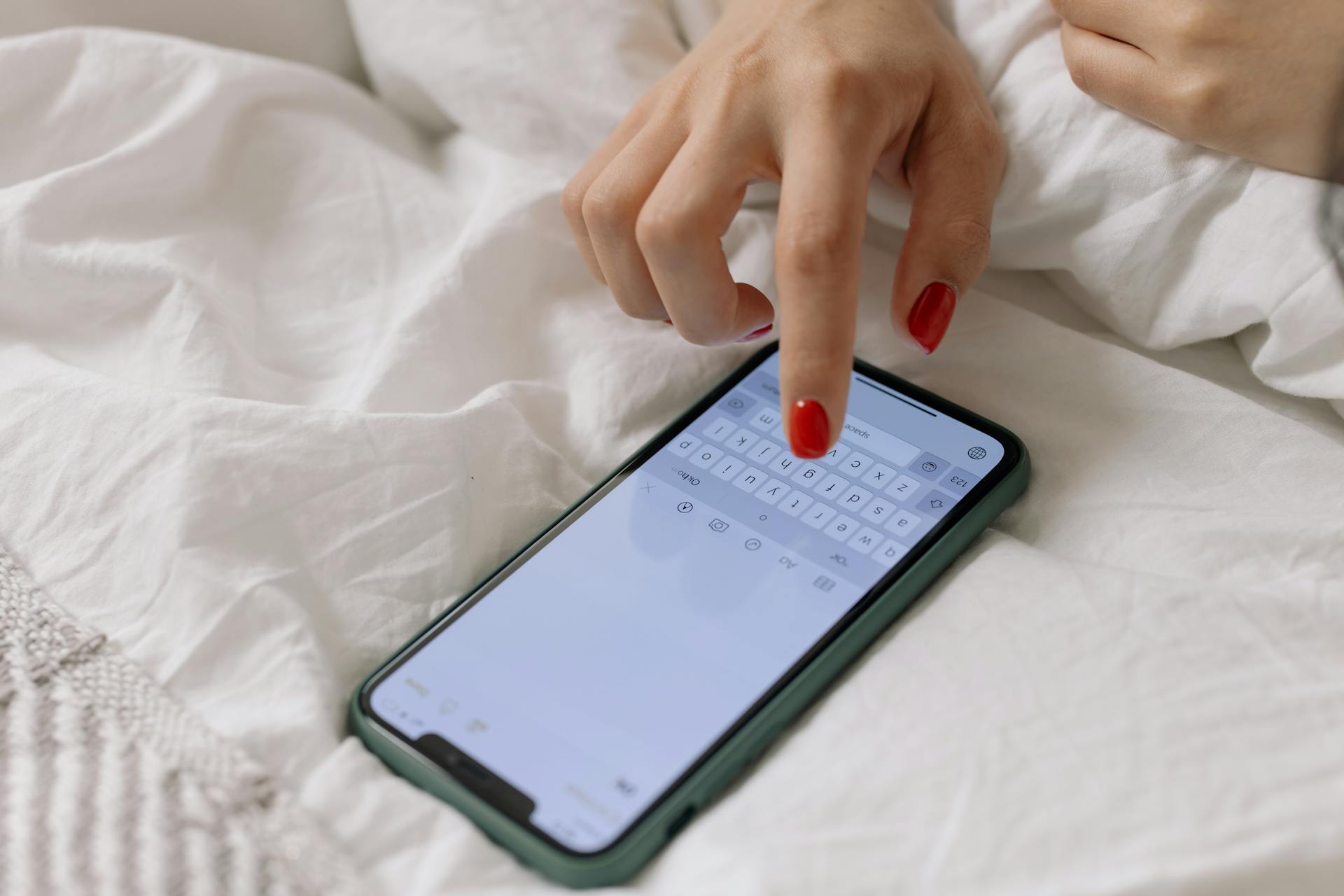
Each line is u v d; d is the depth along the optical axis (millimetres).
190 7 565
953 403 402
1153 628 320
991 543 367
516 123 513
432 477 388
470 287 449
